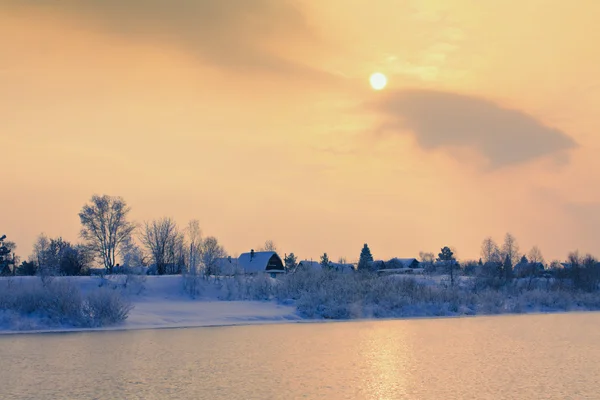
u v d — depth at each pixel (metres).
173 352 45.91
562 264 147.75
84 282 71.00
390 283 84.00
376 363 41.47
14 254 116.94
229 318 66.06
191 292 74.88
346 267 150.12
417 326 64.81
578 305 91.62
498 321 71.06
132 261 80.75
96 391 32.56
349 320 69.94
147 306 68.25
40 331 56.59
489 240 175.25
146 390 32.84
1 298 59.75
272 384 34.44
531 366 40.50
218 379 35.75
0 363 40.81
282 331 59.44
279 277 84.62
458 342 52.16
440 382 35.22
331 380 35.59
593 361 42.62
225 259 92.88
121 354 44.62
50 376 36.59
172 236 110.44
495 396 31.89
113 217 107.38
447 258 182.38
